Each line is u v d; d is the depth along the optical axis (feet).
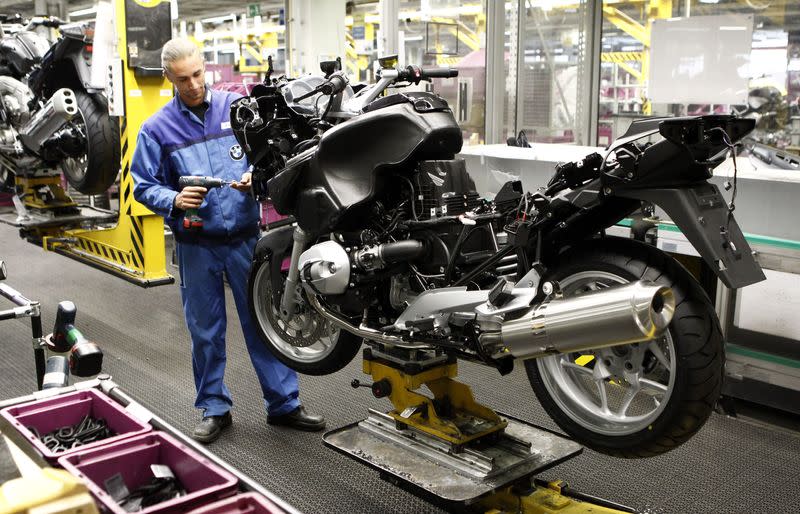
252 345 12.73
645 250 7.59
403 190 9.04
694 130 6.94
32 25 21.97
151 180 11.98
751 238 13.01
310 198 9.27
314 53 23.11
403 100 9.06
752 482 11.23
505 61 21.36
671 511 10.39
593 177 7.74
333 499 10.69
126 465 5.80
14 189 22.71
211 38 45.73
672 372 7.29
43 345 9.66
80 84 19.13
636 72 21.11
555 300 7.33
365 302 9.33
